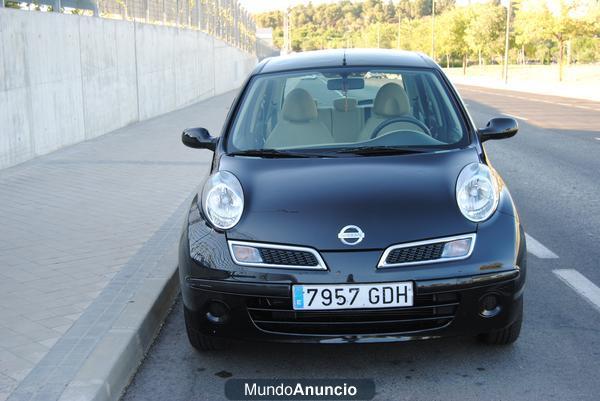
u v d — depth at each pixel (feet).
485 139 13.85
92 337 12.16
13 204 23.93
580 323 13.30
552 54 296.51
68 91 39.34
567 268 16.76
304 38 532.32
